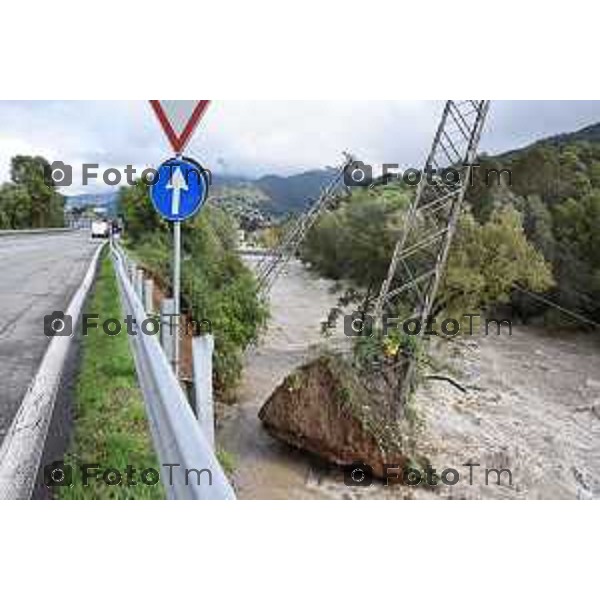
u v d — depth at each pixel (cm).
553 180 6112
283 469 1681
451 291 3128
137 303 783
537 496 1792
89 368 727
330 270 5241
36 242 4762
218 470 270
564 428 2455
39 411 591
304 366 1830
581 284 4638
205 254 2827
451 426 2241
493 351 3762
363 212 3953
